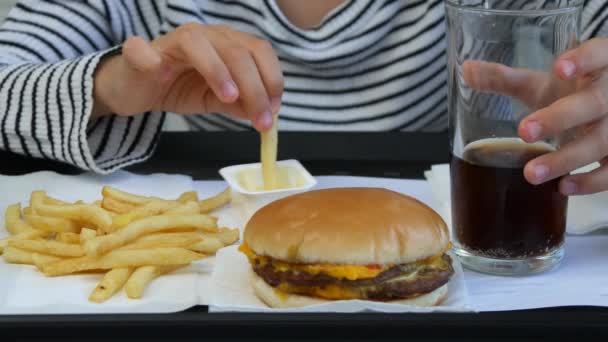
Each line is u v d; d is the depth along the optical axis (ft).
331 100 5.61
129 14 5.54
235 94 3.53
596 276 3.03
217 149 4.55
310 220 2.78
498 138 2.97
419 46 5.41
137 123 4.47
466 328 2.59
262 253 2.81
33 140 4.30
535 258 3.01
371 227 2.72
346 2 5.30
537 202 2.94
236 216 3.68
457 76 2.99
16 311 2.82
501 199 2.95
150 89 4.23
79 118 4.16
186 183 4.06
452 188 3.14
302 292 2.74
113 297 2.93
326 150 4.49
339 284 2.68
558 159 2.83
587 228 3.40
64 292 2.97
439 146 4.53
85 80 4.17
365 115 5.59
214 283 2.97
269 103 3.72
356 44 5.32
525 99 2.92
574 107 2.83
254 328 2.59
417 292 2.69
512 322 2.60
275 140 3.81
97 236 3.21
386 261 2.69
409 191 3.93
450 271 2.80
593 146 2.87
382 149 4.50
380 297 2.71
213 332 2.59
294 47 5.35
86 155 4.10
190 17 5.43
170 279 3.08
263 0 5.33
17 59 4.87
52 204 3.55
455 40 2.99
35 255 3.16
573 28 2.92
